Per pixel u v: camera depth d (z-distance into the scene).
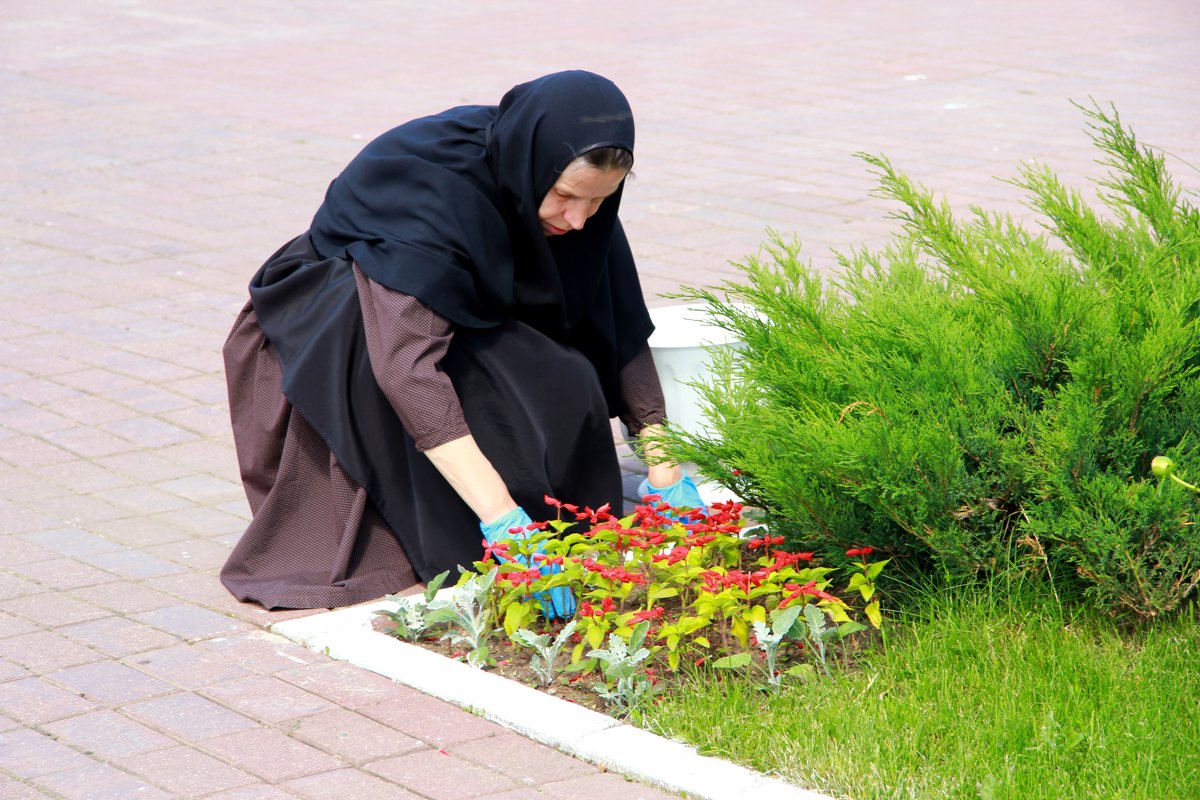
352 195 5.86
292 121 16.81
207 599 5.74
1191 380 5.11
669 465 6.17
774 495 5.16
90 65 20.78
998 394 5.15
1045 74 18.80
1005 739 4.33
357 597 5.71
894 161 14.13
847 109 16.89
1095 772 4.15
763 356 5.52
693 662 5.03
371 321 5.61
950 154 14.38
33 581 5.89
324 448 5.86
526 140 5.46
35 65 20.78
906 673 4.79
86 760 4.52
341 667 5.15
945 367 5.19
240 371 6.12
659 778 4.31
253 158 14.96
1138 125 15.44
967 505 5.06
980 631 4.90
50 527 6.49
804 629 4.87
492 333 5.83
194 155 15.09
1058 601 5.00
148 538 6.38
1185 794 4.07
